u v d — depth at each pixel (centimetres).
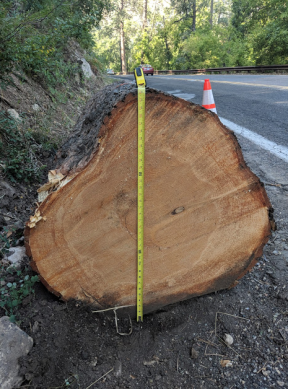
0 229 267
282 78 1346
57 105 559
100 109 231
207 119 171
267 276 234
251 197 193
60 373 169
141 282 200
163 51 3994
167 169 178
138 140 168
